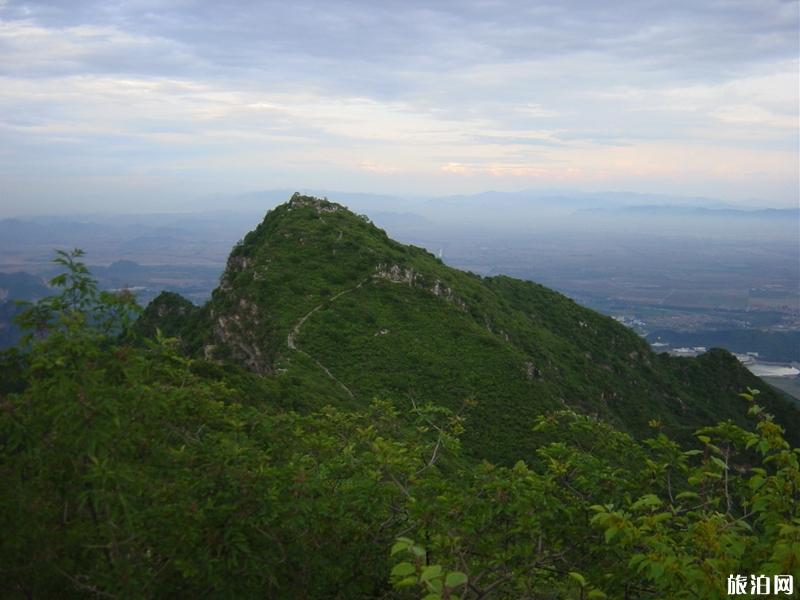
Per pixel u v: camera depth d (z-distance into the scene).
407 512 9.97
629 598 9.16
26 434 7.55
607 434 11.91
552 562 9.97
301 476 8.95
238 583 8.20
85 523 8.02
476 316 59.78
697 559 7.31
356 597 9.40
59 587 8.16
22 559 7.73
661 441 10.55
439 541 8.80
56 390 7.50
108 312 8.58
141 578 7.80
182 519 7.97
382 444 10.62
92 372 7.71
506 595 9.49
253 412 11.23
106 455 7.56
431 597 5.52
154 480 8.52
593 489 10.12
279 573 8.86
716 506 9.73
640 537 7.69
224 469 8.57
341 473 11.12
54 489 7.97
